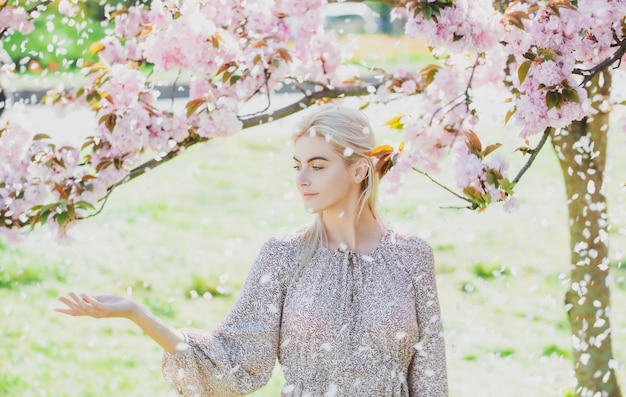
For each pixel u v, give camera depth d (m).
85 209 3.02
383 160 2.65
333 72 3.43
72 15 3.31
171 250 7.89
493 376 5.24
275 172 10.60
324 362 2.54
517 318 6.18
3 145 2.97
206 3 3.15
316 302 2.54
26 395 5.00
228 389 2.52
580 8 2.58
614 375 4.21
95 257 7.58
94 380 5.27
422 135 3.06
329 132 2.55
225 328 2.56
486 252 7.54
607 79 3.51
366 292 2.59
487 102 2.99
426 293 2.65
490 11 2.73
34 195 2.99
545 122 2.62
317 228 2.64
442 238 7.98
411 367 2.65
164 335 2.44
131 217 8.88
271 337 2.57
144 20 3.31
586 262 3.21
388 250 2.65
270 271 2.59
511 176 9.66
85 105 3.15
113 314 2.38
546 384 5.06
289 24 3.18
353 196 2.65
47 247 7.80
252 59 3.05
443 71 3.11
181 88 3.21
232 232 8.55
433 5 2.67
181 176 10.49
